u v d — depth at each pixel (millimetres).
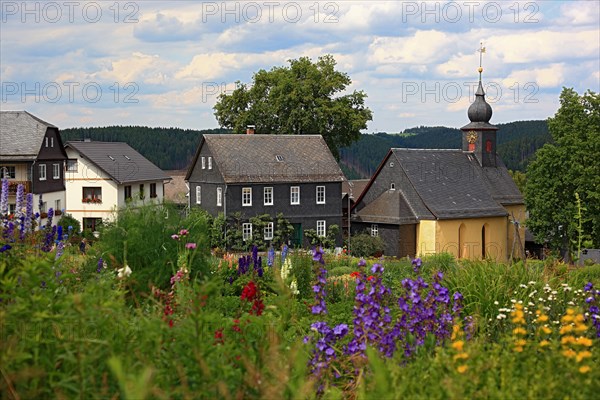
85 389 5465
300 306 11133
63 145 64500
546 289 10844
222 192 61875
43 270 6301
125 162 73875
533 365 6453
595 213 59344
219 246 60500
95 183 69125
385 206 65750
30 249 10828
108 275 10352
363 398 6109
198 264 12828
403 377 6285
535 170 61062
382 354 7535
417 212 65062
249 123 77062
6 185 12914
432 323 8391
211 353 6066
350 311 11633
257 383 5805
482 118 74188
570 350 6594
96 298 6258
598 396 5855
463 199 67812
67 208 69188
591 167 58906
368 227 66625
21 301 5996
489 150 73812
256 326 7414
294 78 76062
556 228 60875
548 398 5730
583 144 58938
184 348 6051
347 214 67500
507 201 71688
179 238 12156
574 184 59219
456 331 7902
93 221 68938
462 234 66688
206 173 63812
